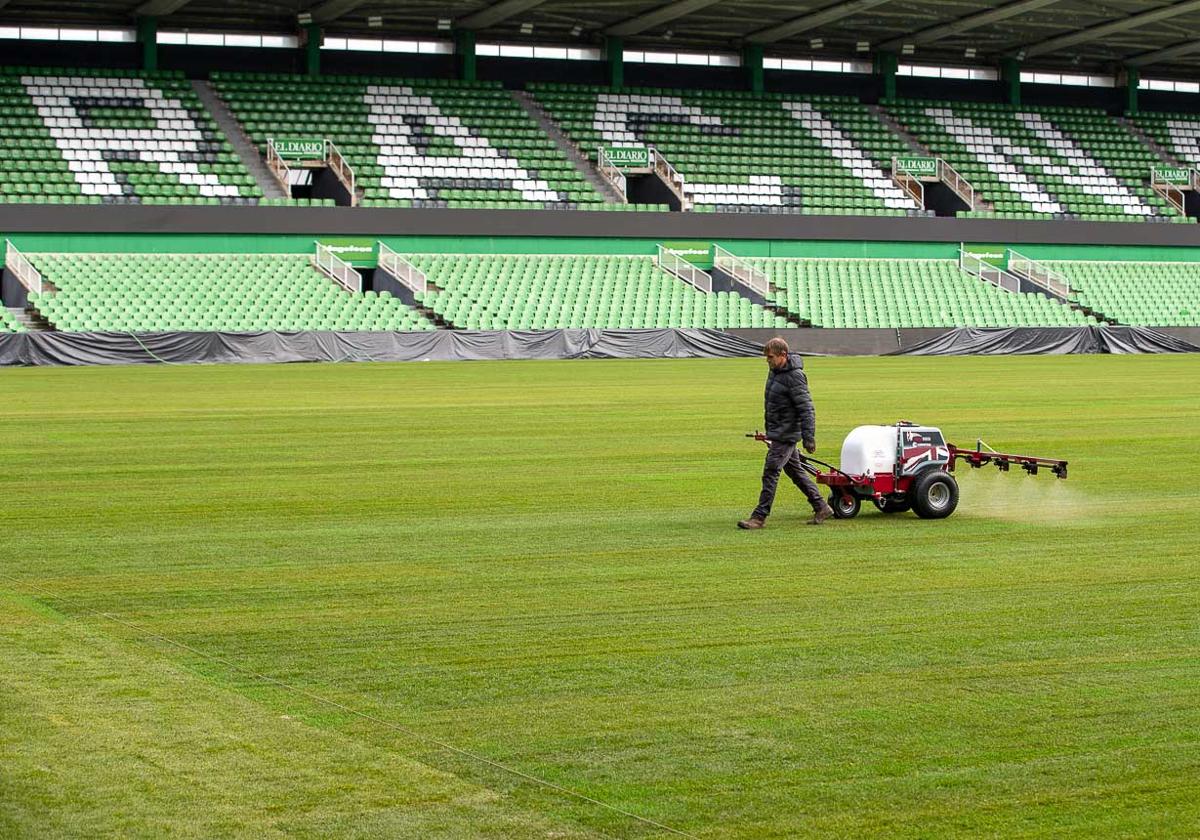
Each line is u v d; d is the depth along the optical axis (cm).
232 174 4619
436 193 4803
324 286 4281
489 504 1245
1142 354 4559
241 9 5000
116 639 764
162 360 3709
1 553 1013
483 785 549
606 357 4119
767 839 500
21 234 4266
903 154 5569
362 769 565
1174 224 5491
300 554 1011
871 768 567
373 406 2308
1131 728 613
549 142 5138
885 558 994
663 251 4759
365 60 5269
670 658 727
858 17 5409
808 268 4962
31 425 1969
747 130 5491
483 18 5122
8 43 4856
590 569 955
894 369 3575
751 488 1348
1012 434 1842
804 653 736
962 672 699
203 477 1425
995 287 5028
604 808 527
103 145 4606
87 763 570
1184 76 6372
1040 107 6019
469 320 4266
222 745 591
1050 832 506
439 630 786
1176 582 909
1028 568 957
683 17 5341
